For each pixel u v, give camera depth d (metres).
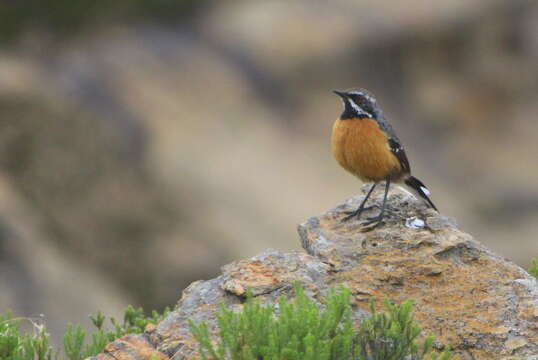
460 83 27.27
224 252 21.44
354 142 7.32
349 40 26.53
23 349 5.69
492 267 6.27
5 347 5.41
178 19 26.42
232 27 26.41
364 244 6.59
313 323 4.49
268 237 21.88
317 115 25.38
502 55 27.42
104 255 20.86
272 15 26.88
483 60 27.34
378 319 4.91
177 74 24.89
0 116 21.69
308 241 6.92
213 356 4.59
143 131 23.16
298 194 22.95
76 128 22.38
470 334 5.56
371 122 7.29
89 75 23.81
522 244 24.80
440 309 5.80
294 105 25.47
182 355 5.07
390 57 26.83
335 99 25.91
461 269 6.25
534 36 27.33
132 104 23.62
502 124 27.12
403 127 26.50
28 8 24.64
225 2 27.19
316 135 24.94
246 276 5.84
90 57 24.39
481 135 26.97
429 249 6.46
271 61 25.92
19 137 21.53
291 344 4.30
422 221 6.99
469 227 25.16
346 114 7.45
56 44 24.53
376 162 7.31
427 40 26.97
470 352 5.46
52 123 22.16
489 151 26.62
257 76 25.66
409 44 26.83
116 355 5.17
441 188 25.75
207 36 26.19
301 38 26.27
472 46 27.30
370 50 26.64
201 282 6.21
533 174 26.31
